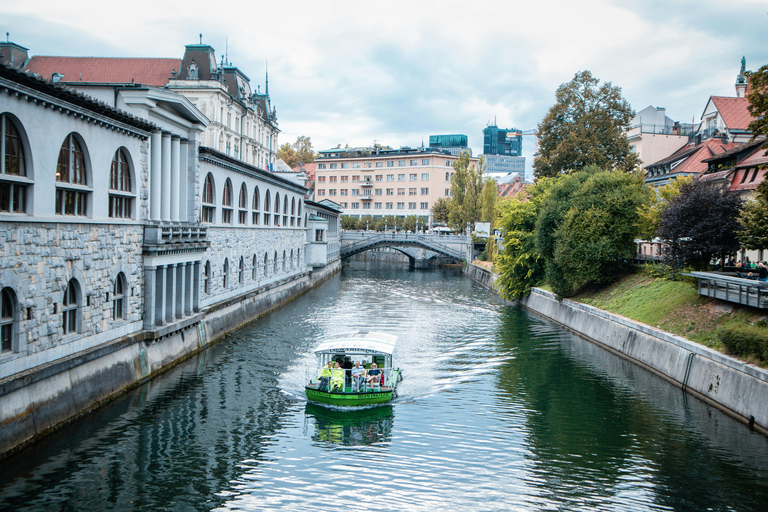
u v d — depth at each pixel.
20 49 64.62
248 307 48.31
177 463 20.95
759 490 19.92
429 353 38.94
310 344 39.44
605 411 27.66
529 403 28.77
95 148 25.42
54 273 22.42
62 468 20.00
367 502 18.77
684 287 39.09
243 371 32.53
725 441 23.86
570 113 72.69
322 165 163.12
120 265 27.73
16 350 20.41
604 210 48.06
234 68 73.56
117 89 32.69
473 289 76.69
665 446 23.50
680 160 69.56
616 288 47.28
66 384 22.86
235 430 24.28
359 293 70.44
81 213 24.88
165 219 34.69
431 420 26.39
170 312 32.91
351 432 24.72
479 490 19.77
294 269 69.81
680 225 37.62
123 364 27.48
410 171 149.38
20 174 20.89
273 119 91.00
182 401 27.30
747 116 68.81
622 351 38.47
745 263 38.88
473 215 112.12
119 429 23.55
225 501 18.53
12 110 19.97
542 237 53.56
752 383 25.23
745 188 43.97
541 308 56.19
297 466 21.28
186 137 38.44
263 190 55.66
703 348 29.44
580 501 19.11
